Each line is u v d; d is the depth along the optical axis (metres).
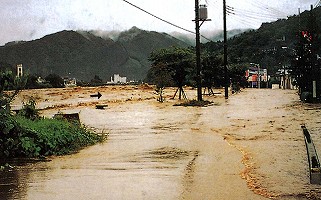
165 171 9.09
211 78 48.31
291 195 7.05
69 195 7.27
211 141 13.70
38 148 11.23
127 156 11.09
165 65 38.59
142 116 23.83
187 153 11.42
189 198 7.00
